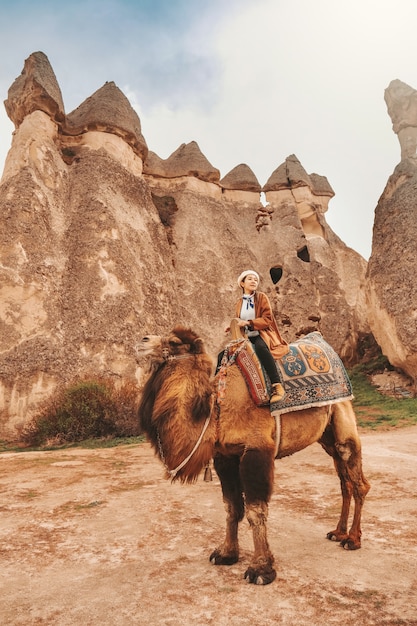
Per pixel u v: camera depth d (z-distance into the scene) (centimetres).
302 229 4094
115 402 2022
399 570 404
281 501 698
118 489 823
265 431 411
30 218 2509
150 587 377
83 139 3139
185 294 3316
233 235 3775
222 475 443
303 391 450
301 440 452
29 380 2159
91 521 613
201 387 402
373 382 2931
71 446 1764
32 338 2281
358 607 331
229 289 3484
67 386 2177
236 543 431
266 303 465
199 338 432
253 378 415
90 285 2519
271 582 378
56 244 2592
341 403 505
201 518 605
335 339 3625
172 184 3900
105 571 424
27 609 345
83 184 2888
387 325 2755
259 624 308
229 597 351
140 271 2788
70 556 473
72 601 356
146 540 517
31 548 502
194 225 3634
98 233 2673
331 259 4047
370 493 730
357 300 3941
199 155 4012
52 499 756
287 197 4275
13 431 2094
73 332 2380
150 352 418
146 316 2656
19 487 862
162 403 398
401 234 2867
